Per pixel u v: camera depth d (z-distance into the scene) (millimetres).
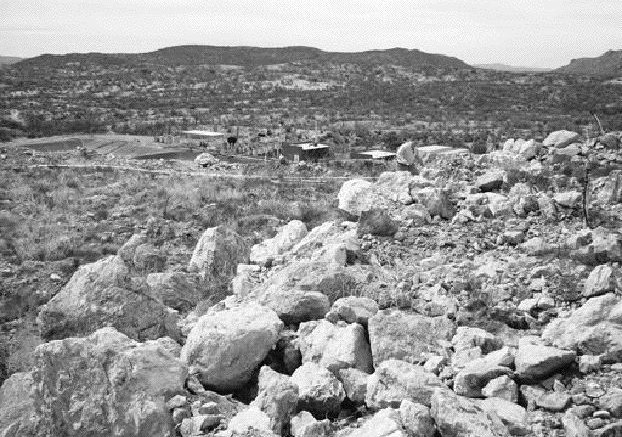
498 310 10141
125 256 16062
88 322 10414
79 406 7438
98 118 118125
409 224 14453
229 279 13758
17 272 16281
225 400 8336
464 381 8039
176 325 10930
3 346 11562
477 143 77062
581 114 119625
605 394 7703
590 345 8484
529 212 14766
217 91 187625
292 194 27703
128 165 37844
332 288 10930
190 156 67375
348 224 15211
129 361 7746
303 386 8047
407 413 7090
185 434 7293
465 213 14797
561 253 12312
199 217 22000
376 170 41188
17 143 76562
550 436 7148
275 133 105875
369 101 169500
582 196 14734
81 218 22172
